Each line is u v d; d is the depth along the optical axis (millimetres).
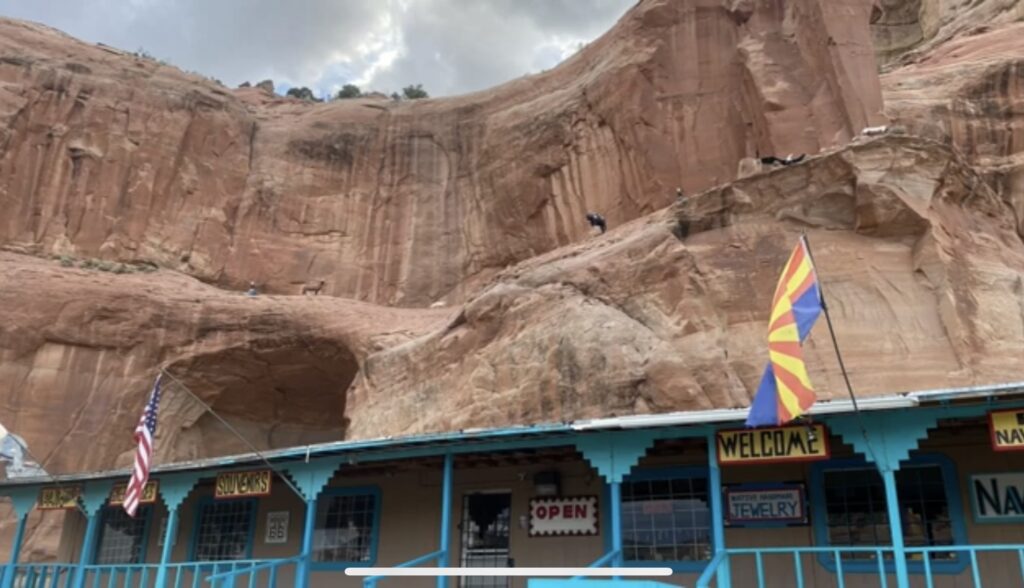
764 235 17953
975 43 32281
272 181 40406
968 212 18453
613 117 32250
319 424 36344
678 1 31953
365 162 41438
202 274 37250
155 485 14406
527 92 39406
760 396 8203
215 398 32781
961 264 16375
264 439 34906
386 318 30594
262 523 15367
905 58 38938
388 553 13648
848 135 24828
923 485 10625
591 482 12461
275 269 38531
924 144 17828
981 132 25031
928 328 15422
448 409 20062
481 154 38969
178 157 38875
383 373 24234
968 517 10211
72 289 30266
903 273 16312
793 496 11141
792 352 7887
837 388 15109
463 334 21531
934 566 10172
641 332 17422
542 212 35312
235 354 31078
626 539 11883
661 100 30969
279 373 32594
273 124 43281
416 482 13891
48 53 38844
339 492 14625
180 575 12984
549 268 20938
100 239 35812
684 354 16688
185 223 38031
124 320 30328
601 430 10203
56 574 15547
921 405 8672
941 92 26609
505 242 36281
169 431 31078
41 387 28484
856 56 25719
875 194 16938
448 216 39375
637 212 30562
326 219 40094
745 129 28609
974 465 10398
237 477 13266
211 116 40625
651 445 10039
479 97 41344
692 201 19297
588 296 19156
